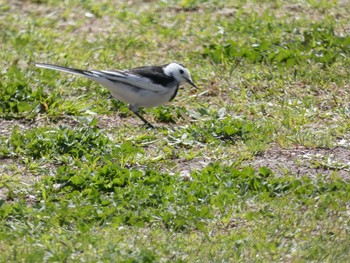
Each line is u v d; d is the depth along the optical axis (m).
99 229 10.80
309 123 14.32
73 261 9.88
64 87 15.58
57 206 11.26
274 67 16.41
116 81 14.01
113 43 17.86
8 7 19.86
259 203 11.46
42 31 18.59
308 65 16.41
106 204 11.35
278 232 10.72
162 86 14.14
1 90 14.74
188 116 14.66
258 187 11.84
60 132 13.23
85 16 19.45
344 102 15.09
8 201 11.66
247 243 10.45
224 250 10.28
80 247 10.23
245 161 12.92
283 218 11.08
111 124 14.41
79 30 18.77
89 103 14.88
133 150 12.98
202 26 18.61
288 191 11.78
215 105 15.17
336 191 11.72
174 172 12.59
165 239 10.56
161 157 12.98
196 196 11.57
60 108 14.54
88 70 14.99
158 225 10.94
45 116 14.38
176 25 18.78
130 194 11.52
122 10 19.77
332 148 13.35
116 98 14.39
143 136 13.66
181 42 17.86
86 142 13.17
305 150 13.25
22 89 14.91
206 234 10.63
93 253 10.07
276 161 12.91
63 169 12.19
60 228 10.77
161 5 19.89
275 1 19.59
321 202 11.45
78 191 11.69
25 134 13.46
